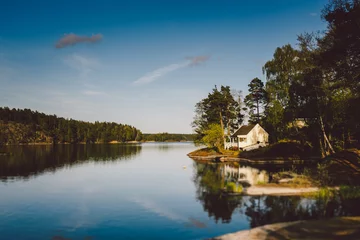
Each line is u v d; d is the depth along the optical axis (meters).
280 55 53.12
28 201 23.81
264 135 72.50
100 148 132.25
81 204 22.55
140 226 16.58
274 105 54.75
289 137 59.88
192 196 24.61
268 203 20.08
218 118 85.56
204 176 36.59
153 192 27.08
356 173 27.72
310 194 22.14
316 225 14.30
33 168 49.03
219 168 45.44
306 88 40.97
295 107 46.69
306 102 43.06
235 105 88.69
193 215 18.48
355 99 33.72
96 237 14.92
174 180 34.66
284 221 15.97
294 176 27.94
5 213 19.94
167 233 15.19
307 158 48.19
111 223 17.33
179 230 15.62
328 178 26.23
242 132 73.62
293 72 48.78
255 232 14.01
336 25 27.77
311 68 38.31
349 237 12.11
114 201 23.48
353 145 44.81
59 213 19.84
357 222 14.30
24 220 18.20
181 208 20.48
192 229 15.70
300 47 39.84
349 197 20.77
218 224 16.31
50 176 39.34
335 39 28.75
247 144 71.19
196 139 88.00
